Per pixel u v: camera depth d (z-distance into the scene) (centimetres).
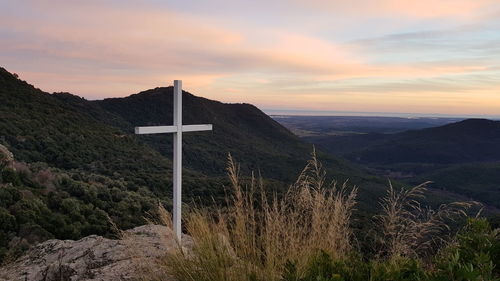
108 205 2372
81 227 1939
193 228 310
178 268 292
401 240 274
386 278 236
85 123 5875
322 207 298
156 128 450
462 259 241
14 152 3531
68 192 2558
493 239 256
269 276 262
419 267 238
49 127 4662
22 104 5412
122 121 10044
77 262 386
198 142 9356
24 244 1641
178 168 468
